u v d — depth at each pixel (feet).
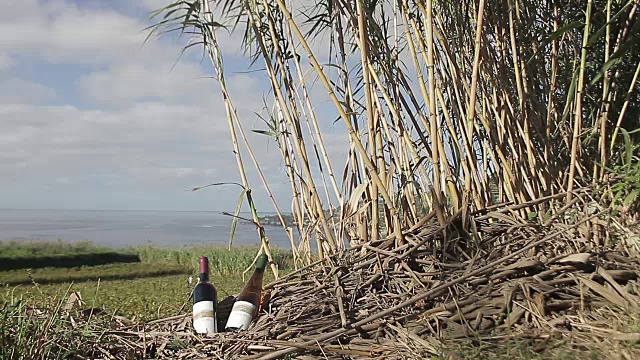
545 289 7.55
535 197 10.03
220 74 9.57
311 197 9.67
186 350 7.29
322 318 7.61
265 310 8.25
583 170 10.31
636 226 8.92
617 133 10.23
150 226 468.75
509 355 6.29
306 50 8.49
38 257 97.66
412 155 9.57
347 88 10.12
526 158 10.34
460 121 9.96
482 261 8.26
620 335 6.31
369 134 8.92
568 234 8.74
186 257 97.55
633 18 10.26
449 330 7.03
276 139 9.96
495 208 9.58
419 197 9.63
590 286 7.49
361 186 8.94
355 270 8.42
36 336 7.25
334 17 10.34
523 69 10.35
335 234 9.57
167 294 40.57
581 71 9.35
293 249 9.82
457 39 10.70
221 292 23.35
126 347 7.54
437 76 10.34
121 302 31.99
